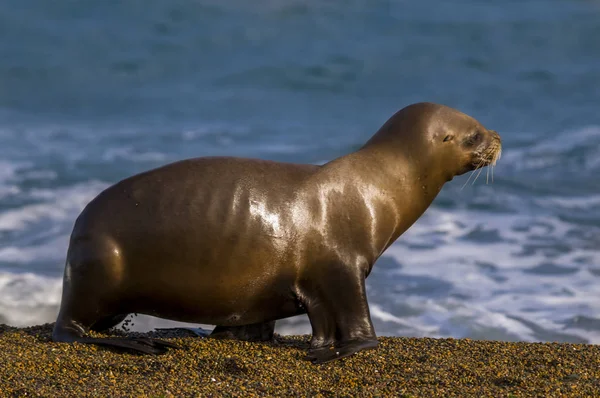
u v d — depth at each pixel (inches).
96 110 4446.4
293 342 1234.6
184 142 3548.2
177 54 5639.8
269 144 3533.5
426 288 1775.3
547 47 5836.6
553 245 2108.8
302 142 3587.6
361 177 1206.9
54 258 1957.4
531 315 1625.2
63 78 5068.9
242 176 1160.8
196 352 1131.3
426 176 1253.1
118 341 1121.4
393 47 5792.3
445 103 4532.5
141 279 1129.4
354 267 1164.5
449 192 2625.5
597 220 2342.5
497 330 1545.3
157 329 1298.0
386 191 1216.2
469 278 1849.2
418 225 2298.2
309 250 1154.0
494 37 6067.9
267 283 1153.4
